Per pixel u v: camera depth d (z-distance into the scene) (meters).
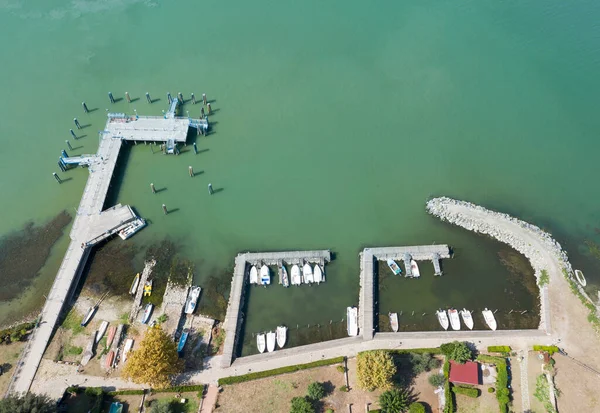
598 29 151.25
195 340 87.69
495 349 85.94
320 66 141.12
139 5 157.75
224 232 104.94
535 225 106.88
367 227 106.50
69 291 92.12
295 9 159.12
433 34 150.75
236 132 123.44
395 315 92.75
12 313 91.06
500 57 143.88
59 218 105.44
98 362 83.69
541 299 94.69
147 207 108.12
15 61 138.25
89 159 112.88
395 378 82.62
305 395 80.81
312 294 96.00
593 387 81.94
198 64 140.25
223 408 79.19
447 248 101.31
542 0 160.75
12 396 74.00
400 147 121.69
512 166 118.12
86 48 143.12
